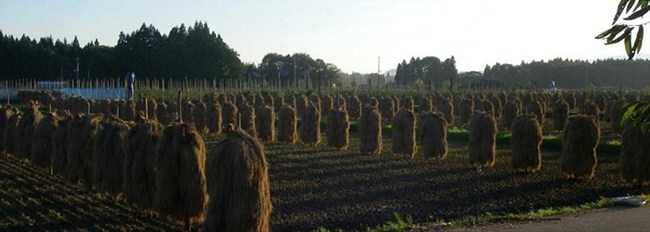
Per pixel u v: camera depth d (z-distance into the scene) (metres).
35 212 15.29
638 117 3.91
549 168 21.88
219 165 10.56
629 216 12.00
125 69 92.56
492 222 11.84
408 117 25.53
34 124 23.33
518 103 38.62
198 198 12.80
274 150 27.77
